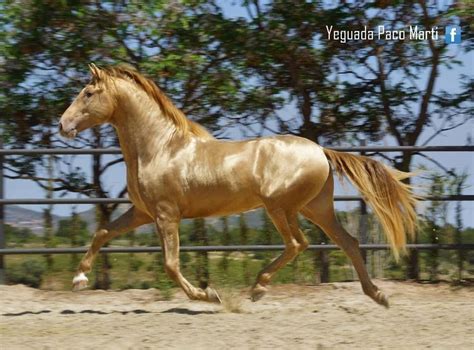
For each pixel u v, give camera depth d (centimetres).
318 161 938
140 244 1215
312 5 1422
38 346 744
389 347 732
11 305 1030
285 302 1059
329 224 977
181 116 951
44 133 1470
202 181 929
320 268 1231
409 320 877
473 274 1239
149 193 934
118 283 1227
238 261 1226
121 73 948
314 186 938
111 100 939
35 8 1390
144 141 941
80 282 973
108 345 742
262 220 1219
